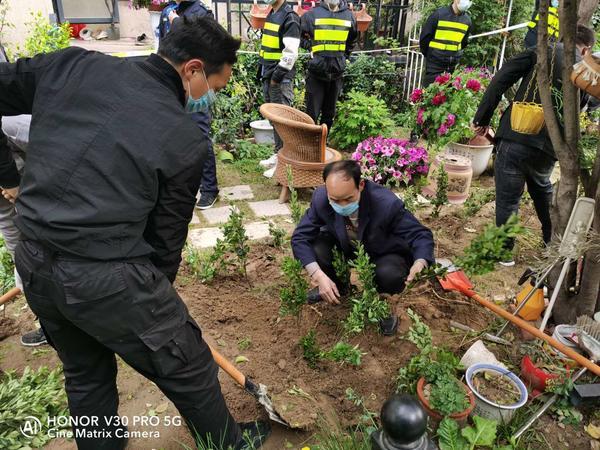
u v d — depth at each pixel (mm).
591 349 2527
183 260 3709
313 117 5977
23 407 2377
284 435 2348
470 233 4316
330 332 2984
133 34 9539
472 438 2102
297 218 3430
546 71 2697
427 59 6660
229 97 6621
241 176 5582
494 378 2391
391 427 1262
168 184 1662
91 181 1565
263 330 3031
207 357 1957
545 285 3086
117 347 1744
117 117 1597
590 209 2660
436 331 3010
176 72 1782
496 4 7805
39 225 1597
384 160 5285
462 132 5184
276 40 5395
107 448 2082
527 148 3324
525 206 4816
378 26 8664
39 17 6109
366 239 2824
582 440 2334
